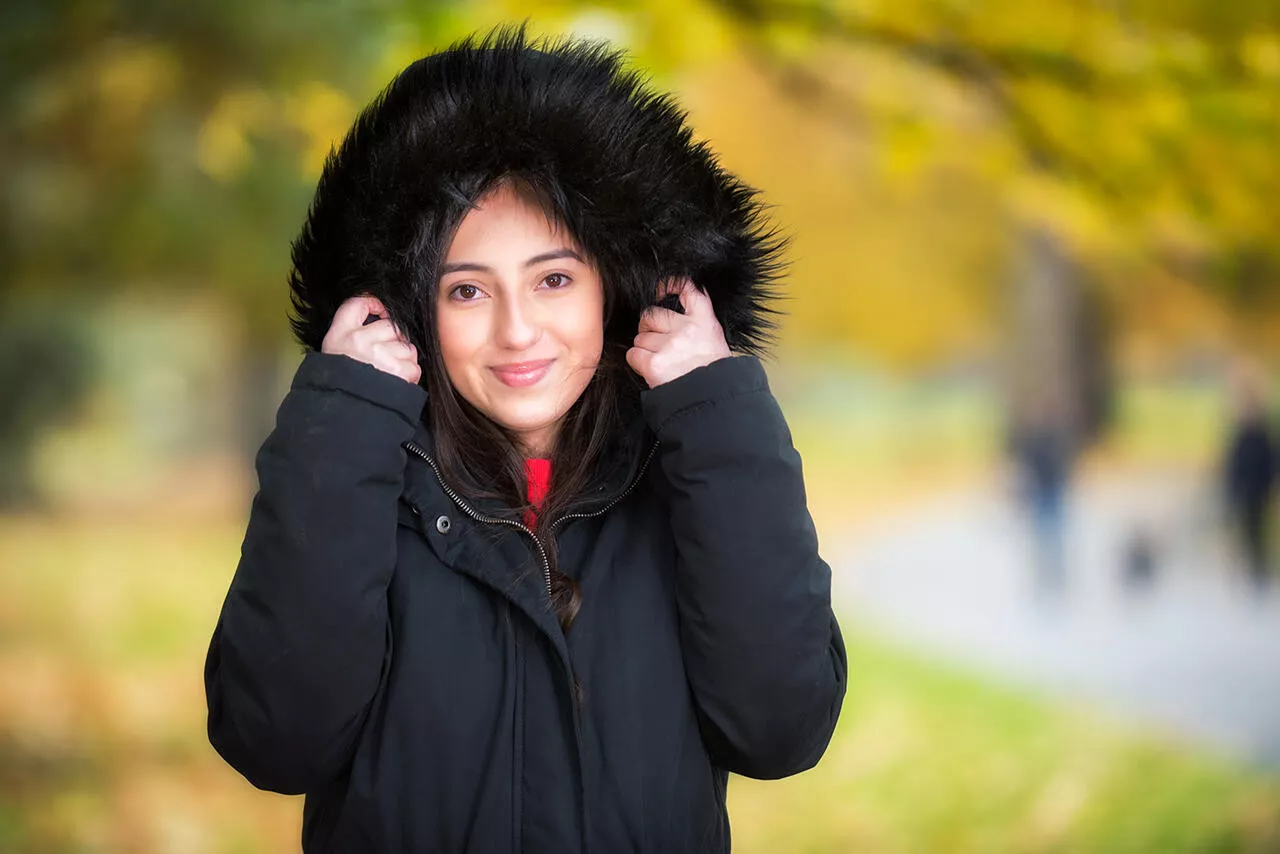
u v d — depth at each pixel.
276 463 2.94
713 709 3.09
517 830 3.01
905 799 10.00
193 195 17.39
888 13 6.80
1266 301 24.89
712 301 3.32
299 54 10.10
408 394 2.97
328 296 3.18
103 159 15.46
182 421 48.69
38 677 15.39
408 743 3.03
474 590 3.13
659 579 3.18
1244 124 6.79
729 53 7.61
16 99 11.52
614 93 3.14
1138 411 38.72
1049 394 18.59
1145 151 7.10
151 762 11.63
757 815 10.08
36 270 19.38
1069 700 12.26
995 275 35.28
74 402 33.66
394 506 2.99
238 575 3.00
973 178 8.94
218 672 3.09
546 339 3.11
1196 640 14.74
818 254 34.44
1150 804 9.46
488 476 3.20
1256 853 8.52
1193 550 20.25
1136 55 6.65
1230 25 6.60
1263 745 10.60
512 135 3.01
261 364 31.30
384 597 3.00
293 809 10.46
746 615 3.00
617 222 3.09
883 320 39.97
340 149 3.18
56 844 9.51
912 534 25.88
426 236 3.06
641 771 3.06
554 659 3.08
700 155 3.23
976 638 15.44
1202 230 7.70
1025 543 23.28
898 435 44.41
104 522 32.75
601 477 3.25
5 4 10.09
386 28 6.59
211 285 21.69
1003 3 6.70
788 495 3.04
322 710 2.93
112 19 10.34
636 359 3.12
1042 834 9.12
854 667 14.05
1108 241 7.98
